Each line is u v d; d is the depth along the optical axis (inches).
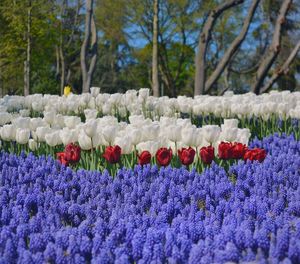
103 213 102.5
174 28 769.6
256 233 85.5
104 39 958.4
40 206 104.7
